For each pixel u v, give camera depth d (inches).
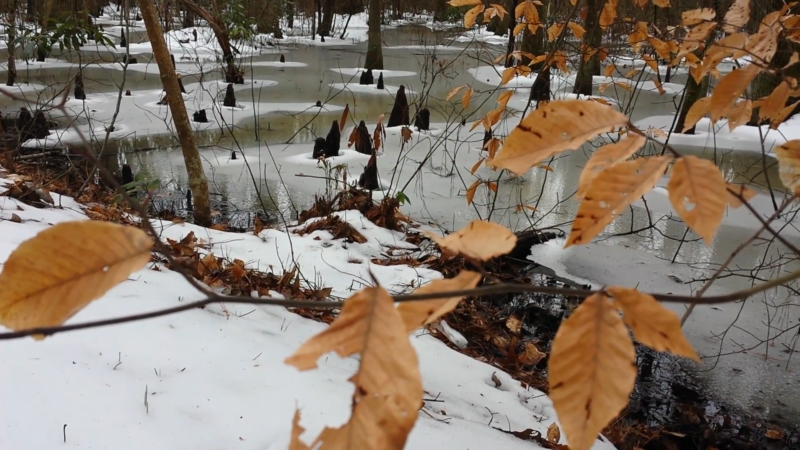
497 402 117.8
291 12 1056.2
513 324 168.9
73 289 17.3
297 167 316.8
